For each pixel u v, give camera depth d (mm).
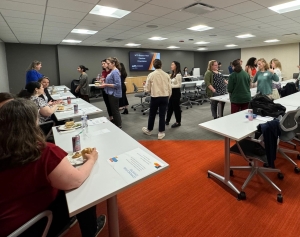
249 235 1539
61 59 9070
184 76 10195
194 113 5570
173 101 4168
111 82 3861
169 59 12461
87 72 9742
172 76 4141
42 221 1000
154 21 5066
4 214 879
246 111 2652
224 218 1726
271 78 3623
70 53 9250
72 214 901
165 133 3941
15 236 854
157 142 3486
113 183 1095
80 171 1116
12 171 872
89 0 3455
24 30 5715
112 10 4227
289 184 2168
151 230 1626
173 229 1630
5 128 866
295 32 7098
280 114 2287
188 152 3059
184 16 4660
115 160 1349
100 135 1866
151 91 3510
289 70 10844
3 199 875
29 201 938
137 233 1599
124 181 1113
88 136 1844
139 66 11234
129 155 1425
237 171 2459
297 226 1603
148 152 1476
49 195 1019
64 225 1184
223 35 7395
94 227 1330
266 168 2219
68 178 995
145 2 3666
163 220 1731
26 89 2613
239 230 1590
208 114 5418
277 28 6301
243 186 2043
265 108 2365
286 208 1811
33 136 918
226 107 6215
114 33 6523
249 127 2012
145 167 1257
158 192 2123
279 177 2266
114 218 1271
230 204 1897
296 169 2379
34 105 986
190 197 2025
